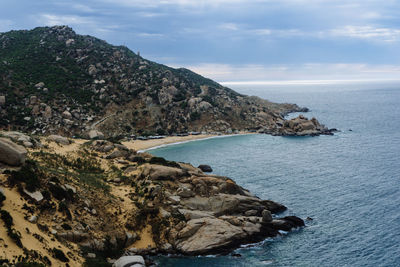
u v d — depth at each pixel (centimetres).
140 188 8281
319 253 6581
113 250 6269
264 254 6638
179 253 6688
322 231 7481
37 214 5547
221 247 6800
